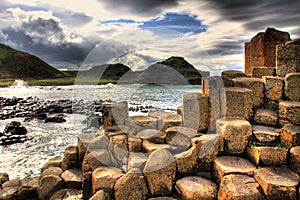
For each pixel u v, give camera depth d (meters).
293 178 5.03
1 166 9.78
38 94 45.19
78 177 6.46
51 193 6.32
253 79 7.11
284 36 9.02
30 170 9.39
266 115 6.45
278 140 5.91
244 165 5.49
